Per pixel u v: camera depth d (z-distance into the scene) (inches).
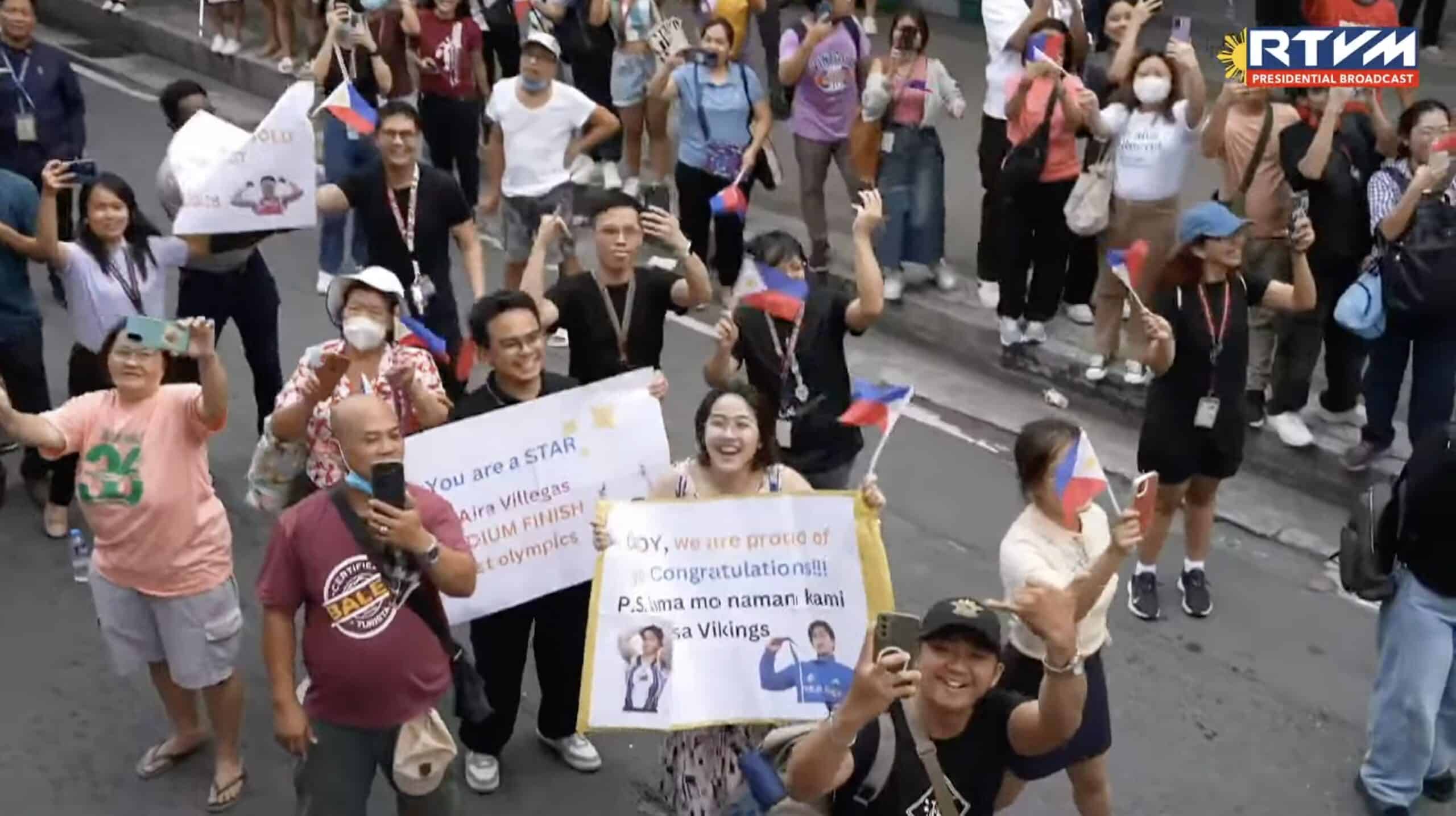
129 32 670.5
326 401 224.8
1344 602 289.1
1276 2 402.3
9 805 232.4
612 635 196.2
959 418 360.8
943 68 382.9
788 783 150.1
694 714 194.2
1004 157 368.8
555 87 376.2
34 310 305.1
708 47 397.1
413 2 453.4
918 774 151.0
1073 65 369.7
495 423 219.8
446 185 281.4
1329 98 306.0
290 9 590.6
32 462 314.5
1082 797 209.0
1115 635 277.1
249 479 236.5
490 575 218.7
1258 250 322.0
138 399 216.2
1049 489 191.6
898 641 143.9
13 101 362.6
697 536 197.6
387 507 174.9
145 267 285.9
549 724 239.0
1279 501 323.9
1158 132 333.7
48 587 289.6
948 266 405.1
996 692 156.7
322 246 414.3
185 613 219.5
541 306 232.7
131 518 214.5
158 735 250.4
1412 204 288.7
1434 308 287.4
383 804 229.9
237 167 274.4
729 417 198.1
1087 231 344.5
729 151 402.6
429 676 186.2
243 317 307.3
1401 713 224.7
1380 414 309.4
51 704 257.4
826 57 400.2
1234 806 234.7
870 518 196.1
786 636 195.9
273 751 245.8
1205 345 260.5
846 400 243.1
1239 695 261.1
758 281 235.6
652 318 244.5
